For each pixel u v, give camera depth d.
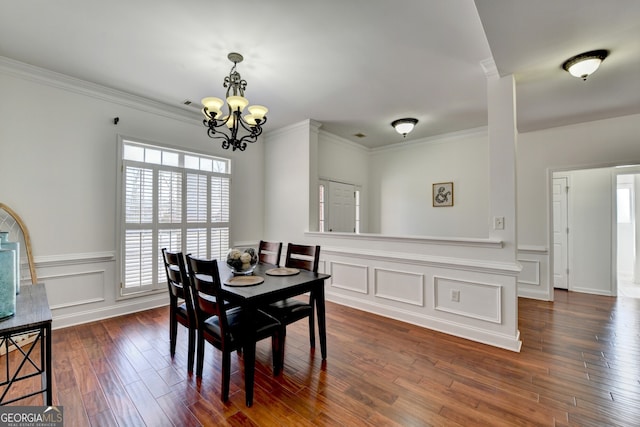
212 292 1.80
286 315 2.21
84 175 3.01
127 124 3.30
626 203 5.53
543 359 2.30
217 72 2.76
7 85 2.59
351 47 2.33
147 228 3.40
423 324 2.99
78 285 2.97
